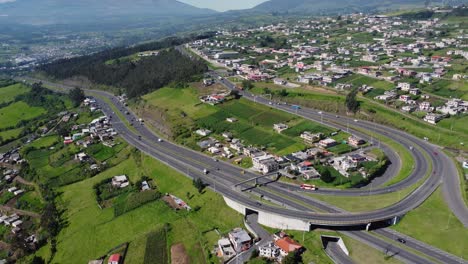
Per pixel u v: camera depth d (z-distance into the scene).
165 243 154.25
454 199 151.62
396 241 130.12
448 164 182.00
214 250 142.75
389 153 197.25
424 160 187.12
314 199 156.50
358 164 182.62
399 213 141.00
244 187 173.50
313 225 140.62
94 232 170.38
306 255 127.56
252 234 147.88
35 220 192.62
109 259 147.12
